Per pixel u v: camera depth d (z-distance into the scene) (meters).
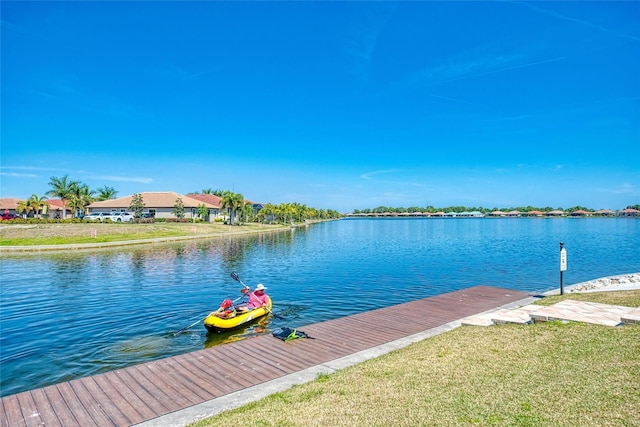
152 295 17.59
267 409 5.71
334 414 5.43
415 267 26.20
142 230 50.56
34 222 55.62
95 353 10.57
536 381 6.17
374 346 9.00
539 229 84.62
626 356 6.94
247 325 12.98
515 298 14.66
